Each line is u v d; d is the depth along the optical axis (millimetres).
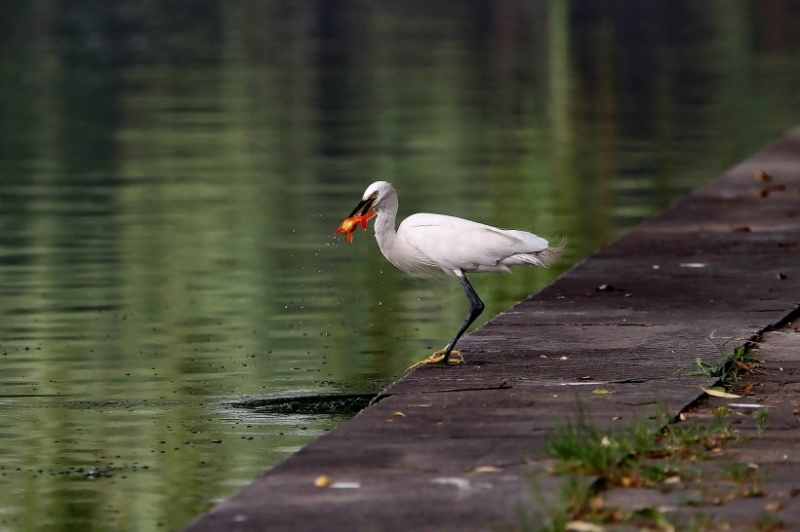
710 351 10750
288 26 51969
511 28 49875
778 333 11578
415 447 8188
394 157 24516
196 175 22969
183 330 13469
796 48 42344
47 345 12945
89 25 52531
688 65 38219
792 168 21047
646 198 20719
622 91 33375
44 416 10602
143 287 15414
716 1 61000
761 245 15477
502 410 9039
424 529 6805
